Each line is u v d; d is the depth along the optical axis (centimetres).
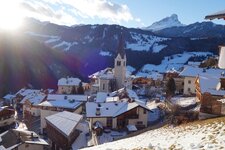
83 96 10319
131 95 9088
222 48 3020
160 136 3025
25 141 5428
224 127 2317
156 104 8144
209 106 3681
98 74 14012
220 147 1758
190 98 6962
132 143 2922
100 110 6825
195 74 8394
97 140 5425
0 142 5834
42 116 8525
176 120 3997
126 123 6662
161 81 12131
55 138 6619
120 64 12044
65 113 7400
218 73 8188
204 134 2338
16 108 13038
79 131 6556
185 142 2220
